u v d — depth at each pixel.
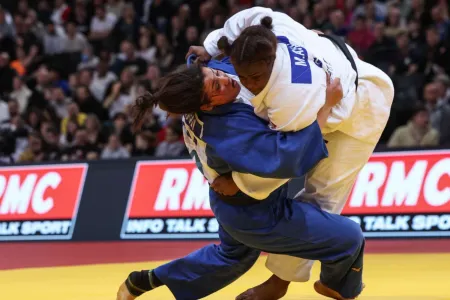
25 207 18.03
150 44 25.14
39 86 24.05
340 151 7.55
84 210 17.48
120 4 27.67
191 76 6.66
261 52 6.25
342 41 7.61
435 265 11.41
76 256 14.83
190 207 16.58
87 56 25.28
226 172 7.05
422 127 17.33
